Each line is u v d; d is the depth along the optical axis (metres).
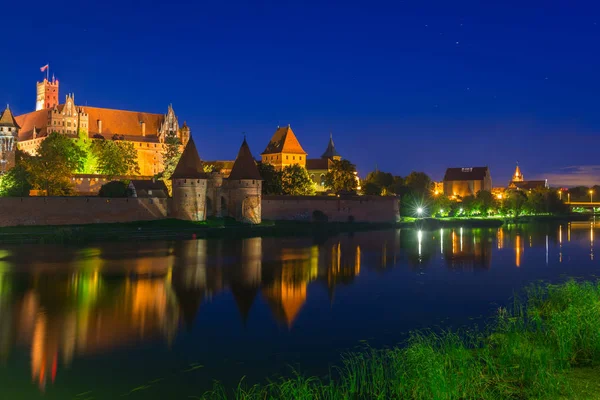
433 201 160.00
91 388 24.03
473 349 27.89
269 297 42.44
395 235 102.69
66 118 172.12
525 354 25.83
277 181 136.62
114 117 185.25
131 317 35.91
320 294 43.75
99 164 141.12
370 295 43.41
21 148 178.75
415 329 33.03
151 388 24.05
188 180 101.94
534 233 113.12
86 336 31.56
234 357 28.05
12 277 49.91
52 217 89.88
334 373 25.70
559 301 36.25
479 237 100.94
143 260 61.53
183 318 35.81
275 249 74.69
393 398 22.62
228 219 107.94
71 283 47.41
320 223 118.31
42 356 28.08
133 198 98.44
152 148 188.50
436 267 59.19
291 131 196.88
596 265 61.91
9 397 23.06
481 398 22.02
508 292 44.75
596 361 25.44
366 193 161.62
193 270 55.03
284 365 26.86
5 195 104.62
